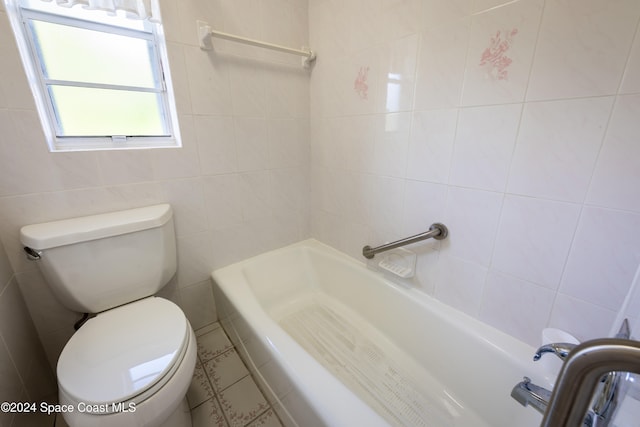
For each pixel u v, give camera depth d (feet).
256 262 5.30
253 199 5.09
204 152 4.32
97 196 3.59
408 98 3.69
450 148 3.39
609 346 0.83
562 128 2.52
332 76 4.71
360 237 5.03
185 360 2.77
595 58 2.25
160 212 3.78
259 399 3.84
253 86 4.53
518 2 2.56
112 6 2.92
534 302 3.04
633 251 2.34
